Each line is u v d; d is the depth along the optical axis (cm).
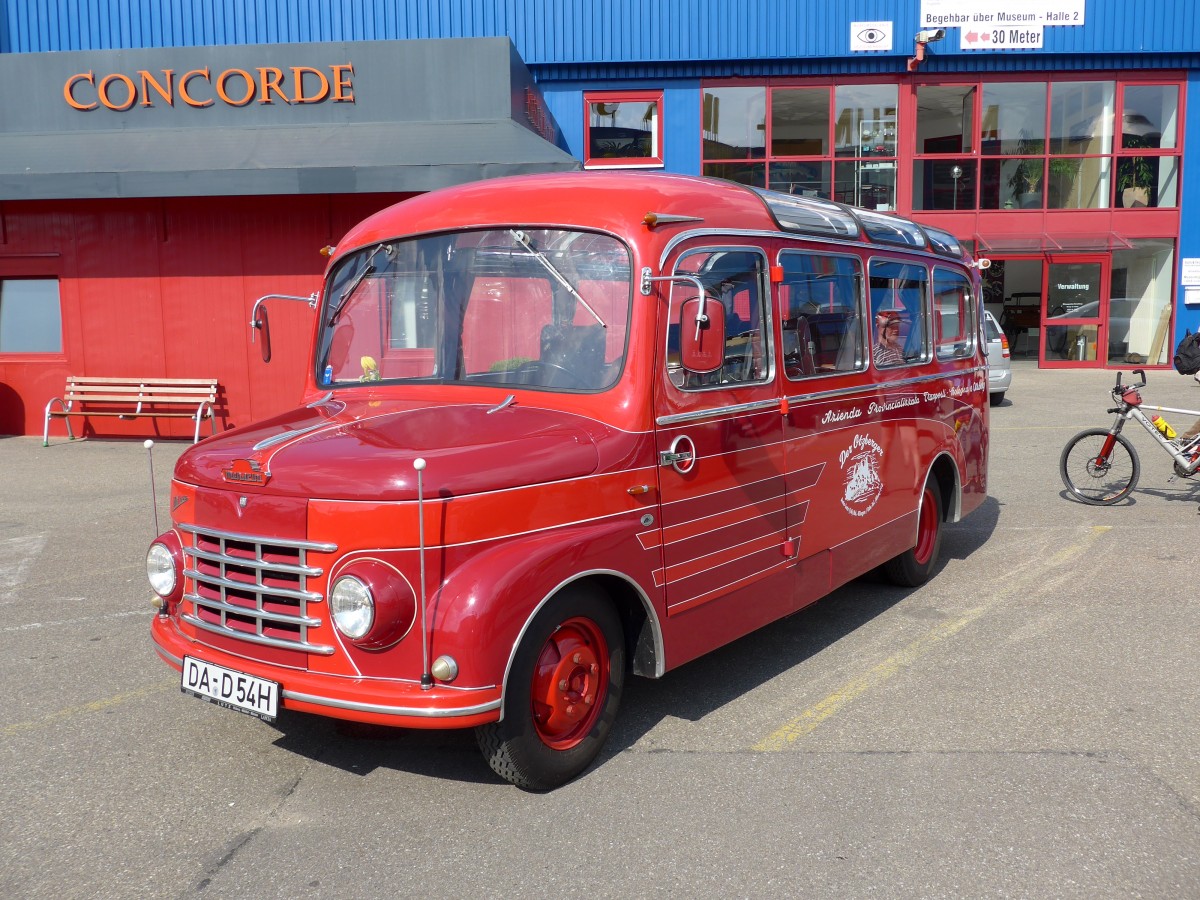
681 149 1917
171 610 421
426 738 447
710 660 542
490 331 440
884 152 1953
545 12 1841
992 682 502
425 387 451
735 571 462
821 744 432
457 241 452
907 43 1886
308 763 422
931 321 662
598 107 1908
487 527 361
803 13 1866
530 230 434
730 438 455
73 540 825
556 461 379
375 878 332
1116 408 902
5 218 1370
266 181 1238
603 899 319
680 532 429
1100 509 891
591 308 418
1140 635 567
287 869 339
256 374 1375
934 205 2009
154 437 1394
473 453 366
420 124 1371
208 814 378
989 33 1900
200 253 1362
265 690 364
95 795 394
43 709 482
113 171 1244
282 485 366
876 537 591
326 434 397
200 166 1257
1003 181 2006
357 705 348
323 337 495
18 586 694
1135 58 1952
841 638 575
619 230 414
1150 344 2073
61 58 1389
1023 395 1680
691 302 408
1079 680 502
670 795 387
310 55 1378
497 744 372
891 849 345
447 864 340
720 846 349
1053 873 329
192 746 439
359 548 352
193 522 397
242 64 1382
